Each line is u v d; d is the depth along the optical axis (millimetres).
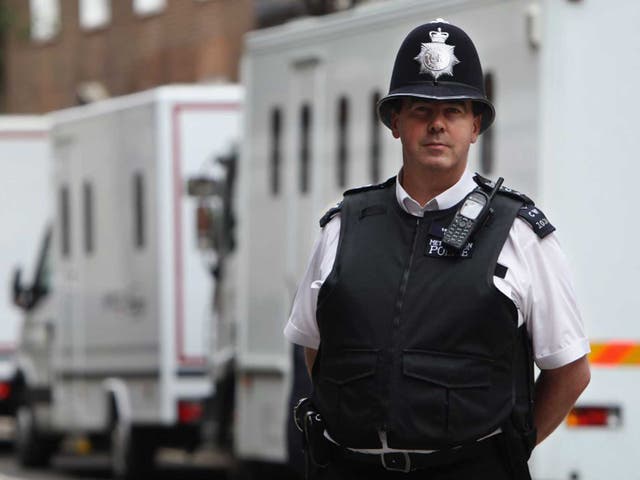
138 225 30484
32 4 70438
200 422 29297
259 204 24188
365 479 9758
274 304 23734
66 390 33469
